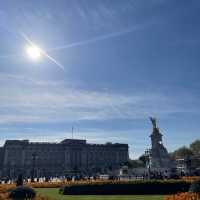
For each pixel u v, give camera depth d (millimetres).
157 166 104562
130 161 197500
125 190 42344
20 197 27281
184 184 42156
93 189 42531
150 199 34406
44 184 60812
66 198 36969
